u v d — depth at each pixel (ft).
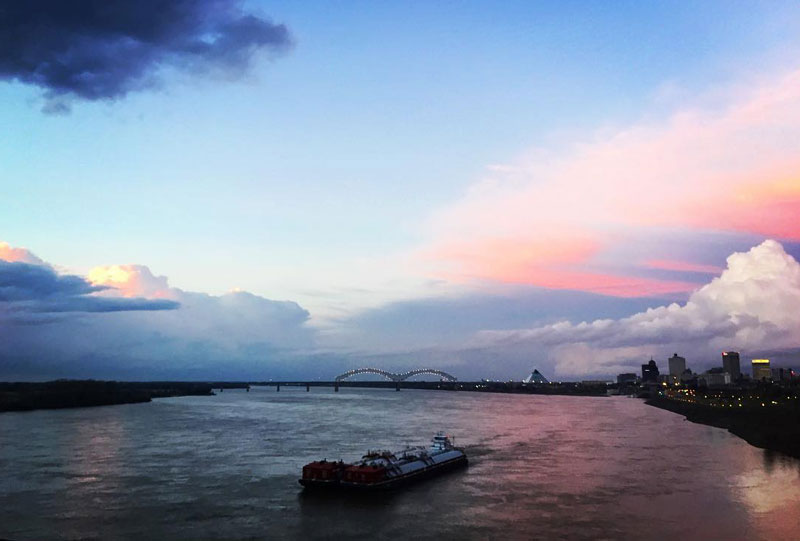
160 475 359.05
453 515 272.92
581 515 272.31
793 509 282.15
